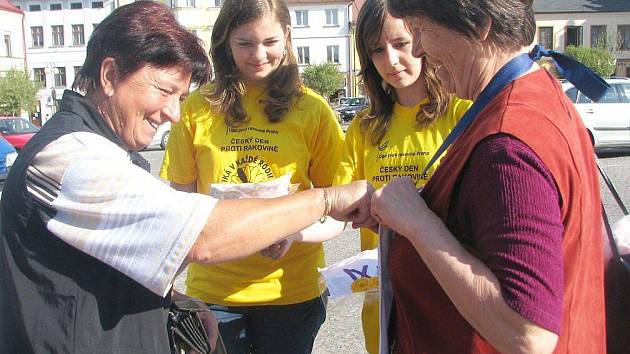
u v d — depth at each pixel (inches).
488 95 54.3
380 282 63.9
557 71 61.7
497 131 49.2
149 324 59.1
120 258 55.6
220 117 100.7
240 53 95.6
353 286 83.8
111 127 63.2
